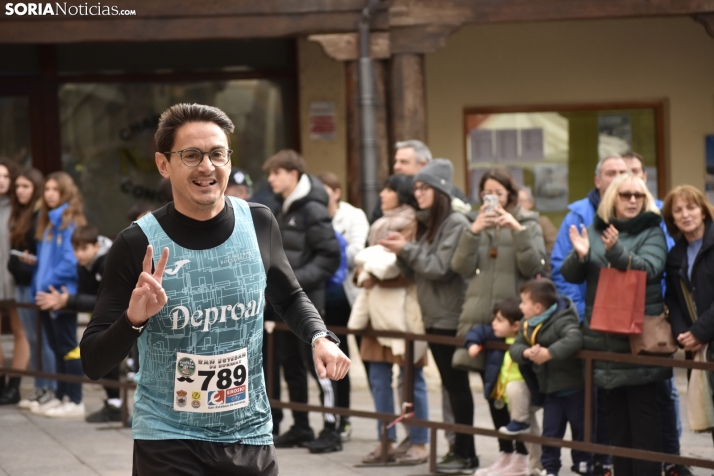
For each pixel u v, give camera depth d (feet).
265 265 15.81
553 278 29.81
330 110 52.95
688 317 25.34
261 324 15.78
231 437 15.37
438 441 34.47
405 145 32.04
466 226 28.22
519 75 52.95
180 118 14.92
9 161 40.11
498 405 27.76
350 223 36.86
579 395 26.61
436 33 41.16
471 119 53.26
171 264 14.94
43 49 52.95
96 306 15.23
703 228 25.29
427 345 30.73
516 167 53.36
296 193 32.01
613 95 52.80
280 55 53.72
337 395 34.35
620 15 40.55
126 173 54.08
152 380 15.16
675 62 52.49
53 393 39.27
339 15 40.83
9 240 40.09
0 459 31.40
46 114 53.16
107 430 35.83
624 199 25.02
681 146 52.75
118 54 53.47
